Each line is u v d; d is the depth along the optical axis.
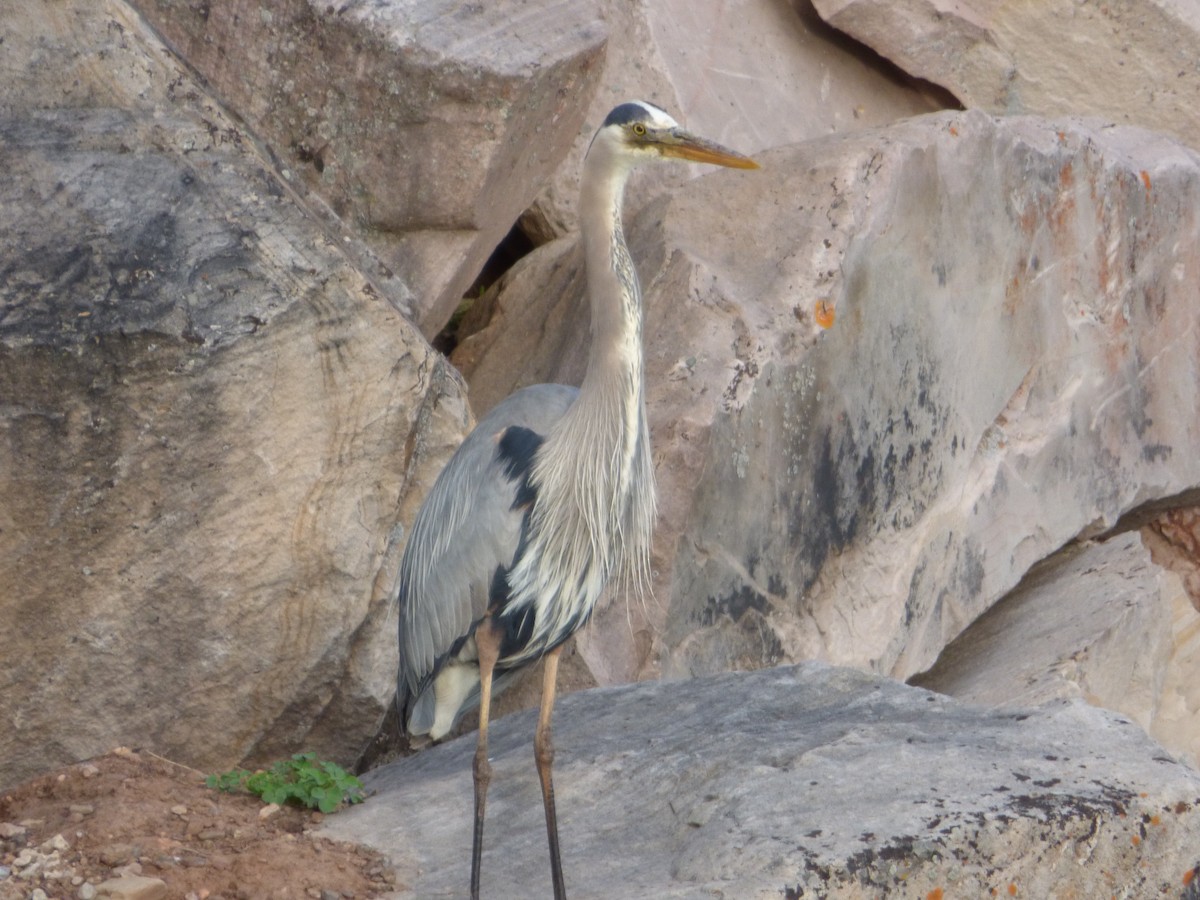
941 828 7.42
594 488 8.65
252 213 10.25
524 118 13.24
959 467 15.22
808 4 19.50
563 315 15.00
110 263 9.81
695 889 7.22
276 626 10.69
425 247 13.49
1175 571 19.80
